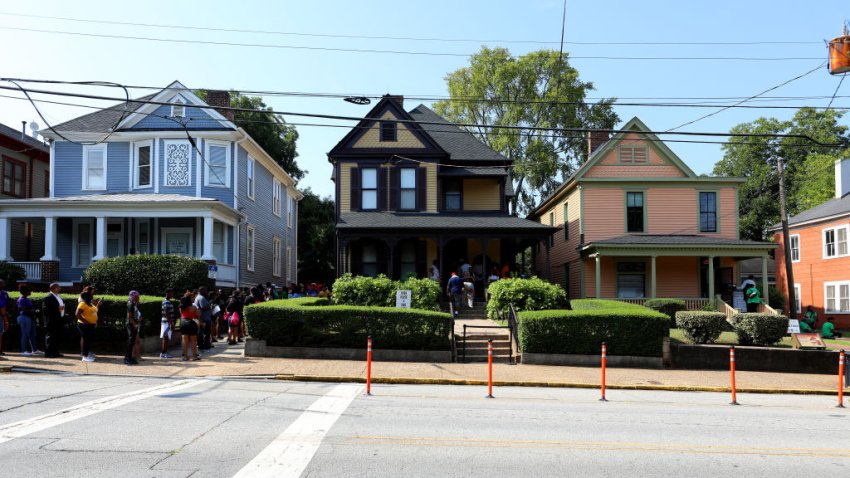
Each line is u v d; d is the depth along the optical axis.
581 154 48.12
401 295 22.92
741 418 11.40
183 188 29.12
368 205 30.81
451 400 12.57
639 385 15.92
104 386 13.05
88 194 29.67
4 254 26.81
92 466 6.93
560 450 8.25
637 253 30.14
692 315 20.66
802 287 39.66
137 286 23.45
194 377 15.09
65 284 26.70
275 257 39.41
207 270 24.95
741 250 29.89
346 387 14.24
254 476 6.66
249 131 52.84
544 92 47.03
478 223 29.27
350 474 6.84
